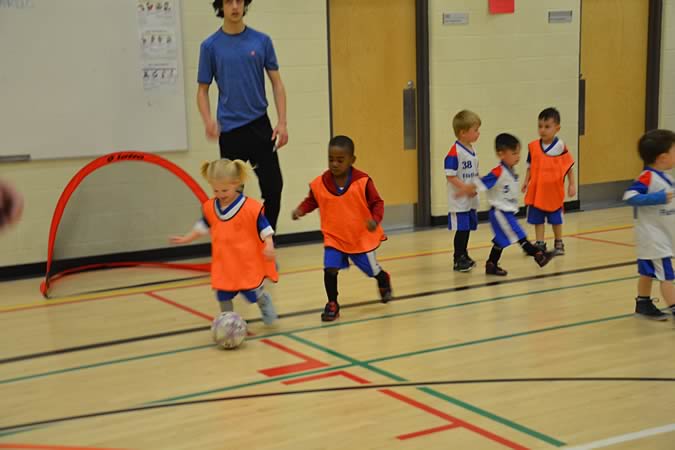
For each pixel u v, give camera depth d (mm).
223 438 3127
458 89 8008
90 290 5867
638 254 4559
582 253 6500
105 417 3398
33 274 6480
